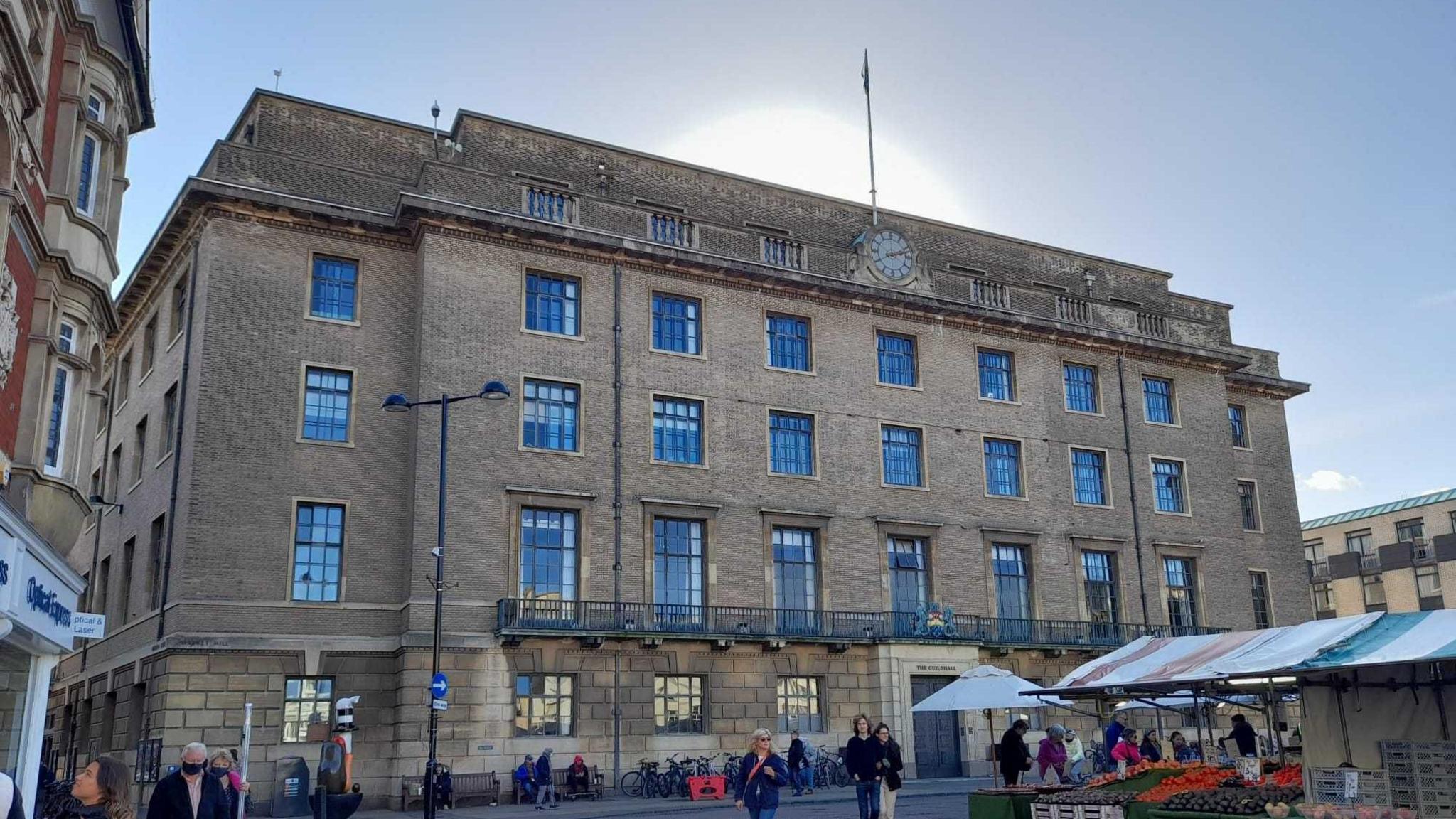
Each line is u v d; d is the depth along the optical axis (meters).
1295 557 51.44
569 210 37.06
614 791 33.31
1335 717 16.56
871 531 39.91
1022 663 41.38
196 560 30.97
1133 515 45.62
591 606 34.16
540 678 33.53
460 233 35.22
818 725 37.50
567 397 36.03
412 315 35.31
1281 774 16.88
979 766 39.47
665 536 36.50
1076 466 45.22
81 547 43.72
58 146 19.48
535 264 36.34
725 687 35.88
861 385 41.25
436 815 28.72
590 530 35.03
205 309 32.66
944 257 46.81
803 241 41.34
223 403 32.19
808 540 39.06
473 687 32.16
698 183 42.12
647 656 34.91
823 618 37.88
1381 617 14.69
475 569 33.03
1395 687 16.03
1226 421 49.59
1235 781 17.14
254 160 34.16
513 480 34.25
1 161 15.94
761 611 36.84
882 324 42.34
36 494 19.19
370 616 32.66
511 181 36.28
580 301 36.88
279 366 33.19
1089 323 47.16
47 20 18.14
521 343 35.44
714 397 38.28
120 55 22.03
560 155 39.75
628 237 37.34
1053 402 45.25
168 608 31.42
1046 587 42.84
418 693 31.42
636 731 34.19
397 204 35.53
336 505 33.22
